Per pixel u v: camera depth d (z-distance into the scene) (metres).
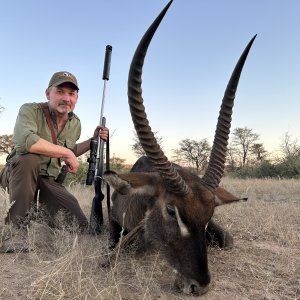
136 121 1.12
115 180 1.16
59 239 1.39
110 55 1.89
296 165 6.85
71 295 1.00
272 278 1.19
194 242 1.07
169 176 1.10
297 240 1.62
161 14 0.99
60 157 1.53
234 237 1.68
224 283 1.14
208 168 1.26
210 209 1.12
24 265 1.23
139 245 1.35
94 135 1.78
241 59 1.24
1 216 1.53
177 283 1.09
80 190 3.05
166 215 1.14
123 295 1.04
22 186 1.49
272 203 2.67
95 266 1.21
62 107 1.62
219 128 1.28
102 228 1.69
